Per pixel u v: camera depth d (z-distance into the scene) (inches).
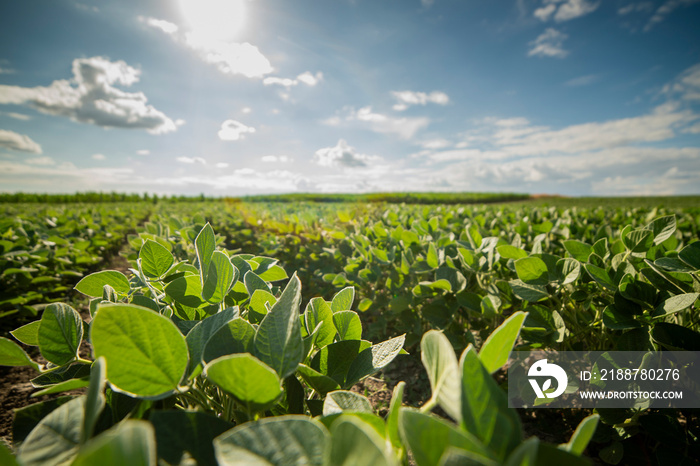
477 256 96.5
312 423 21.5
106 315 24.8
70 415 25.7
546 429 83.6
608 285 63.1
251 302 43.2
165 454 23.2
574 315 83.0
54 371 38.4
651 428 56.5
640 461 67.5
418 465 18.1
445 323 101.6
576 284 76.7
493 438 19.7
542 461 19.8
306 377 33.9
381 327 133.2
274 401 26.0
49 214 338.0
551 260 69.5
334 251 158.1
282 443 20.9
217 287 41.6
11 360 34.0
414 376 118.2
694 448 54.4
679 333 53.7
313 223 271.4
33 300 167.3
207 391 38.3
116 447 15.2
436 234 146.9
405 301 113.4
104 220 334.6
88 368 39.3
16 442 30.1
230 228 295.4
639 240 74.1
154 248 47.9
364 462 16.6
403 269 115.2
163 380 27.5
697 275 59.6
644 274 65.0
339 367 39.0
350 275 134.0
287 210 455.8
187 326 41.6
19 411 31.1
